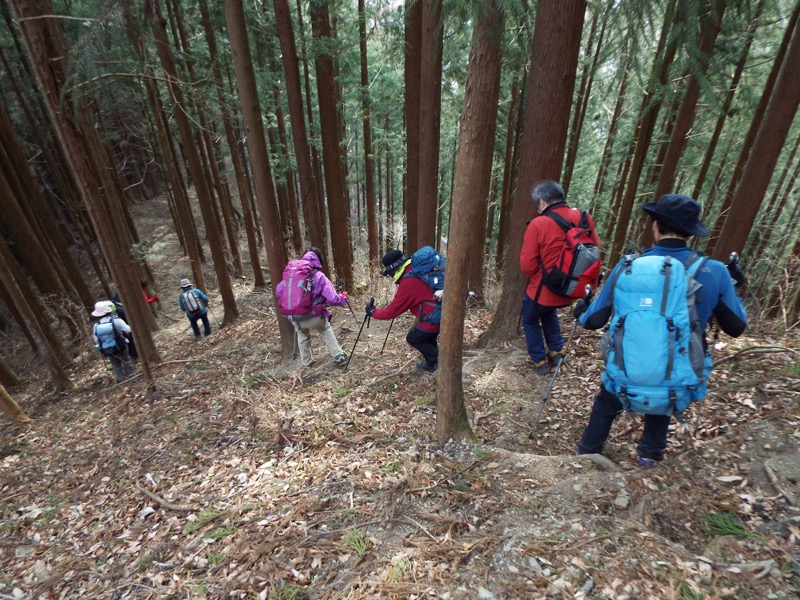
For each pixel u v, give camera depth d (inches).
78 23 314.0
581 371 167.8
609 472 105.3
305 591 83.8
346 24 470.9
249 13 360.5
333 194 406.9
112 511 134.8
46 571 113.3
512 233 188.7
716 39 172.6
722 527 85.5
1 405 248.1
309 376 205.9
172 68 292.2
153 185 907.4
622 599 71.9
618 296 93.2
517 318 195.2
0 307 462.9
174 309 550.3
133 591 96.3
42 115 470.3
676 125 242.2
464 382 171.2
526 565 81.4
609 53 124.1
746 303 192.5
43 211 417.1
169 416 199.2
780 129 159.5
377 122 667.4
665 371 86.3
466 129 92.4
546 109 164.7
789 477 91.4
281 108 473.7
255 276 569.9
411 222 357.4
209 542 105.7
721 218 271.0
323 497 111.7
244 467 137.6
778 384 122.7
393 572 84.4
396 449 129.2
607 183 538.3
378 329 276.8
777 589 70.4
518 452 128.3
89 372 355.6
